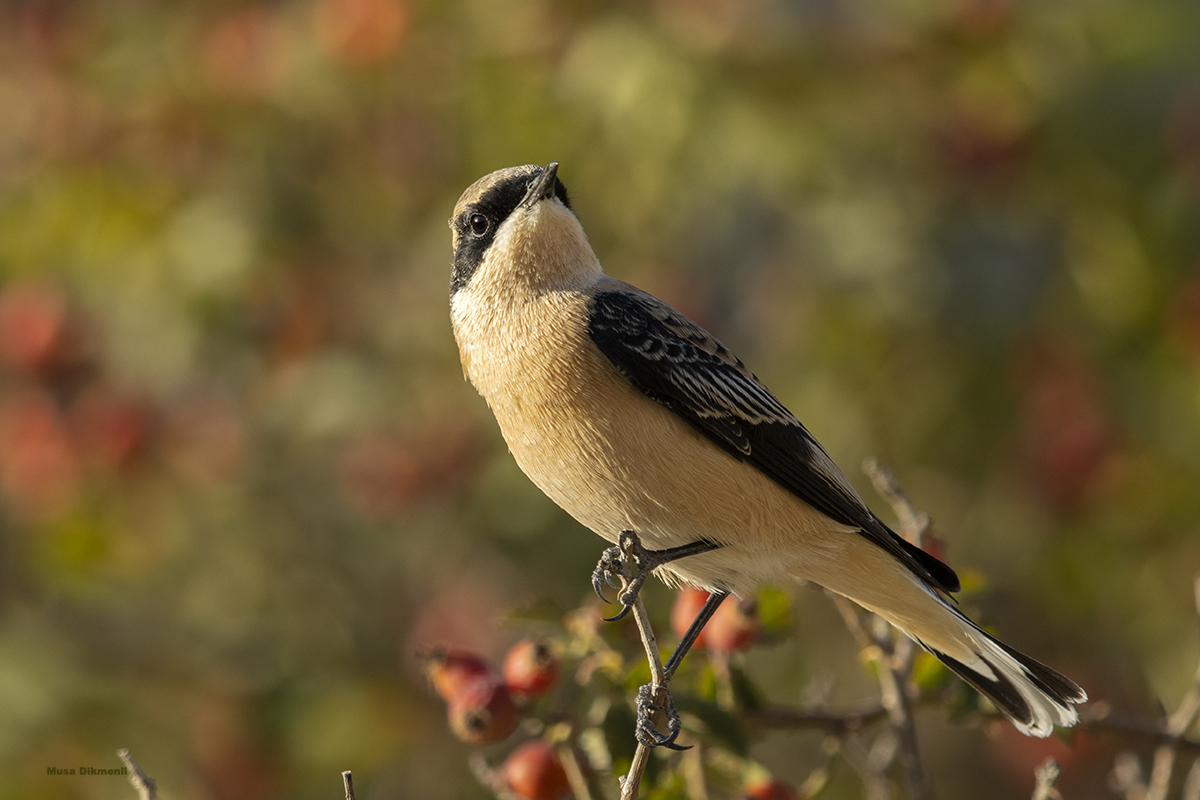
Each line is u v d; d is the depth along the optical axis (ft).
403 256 43.14
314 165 42.60
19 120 42.47
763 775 25.73
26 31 42.27
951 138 39.88
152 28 41.91
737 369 27.30
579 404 26.37
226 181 41.70
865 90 40.14
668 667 25.67
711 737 24.66
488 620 41.39
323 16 41.11
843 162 39.24
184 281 40.88
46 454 40.98
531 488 40.98
